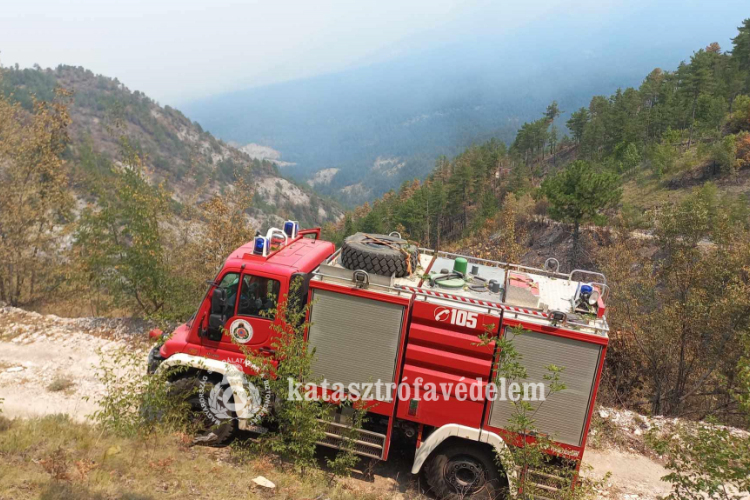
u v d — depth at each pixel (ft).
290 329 22.50
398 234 28.12
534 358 21.43
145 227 43.37
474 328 21.72
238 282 24.59
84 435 23.94
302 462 23.18
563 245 140.15
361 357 22.93
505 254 64.49
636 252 62.80
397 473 25.35
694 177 179.11
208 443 25.53
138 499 18.57
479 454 22.63
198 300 46.09
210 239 52.44
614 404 38.14
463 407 22.29
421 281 23.84
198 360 24.80
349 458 23.24
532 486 21.18
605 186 117.39
